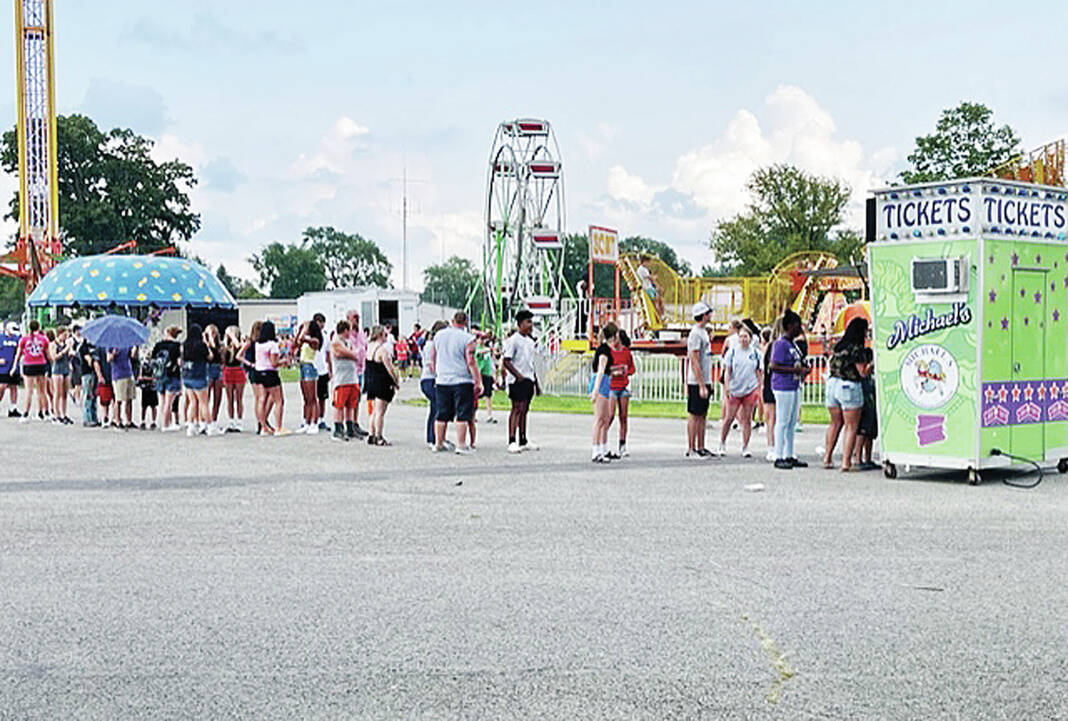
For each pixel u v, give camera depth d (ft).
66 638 21.65
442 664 19.86
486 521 34.50
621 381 51.03
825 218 209.46
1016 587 25.50
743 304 128.06
